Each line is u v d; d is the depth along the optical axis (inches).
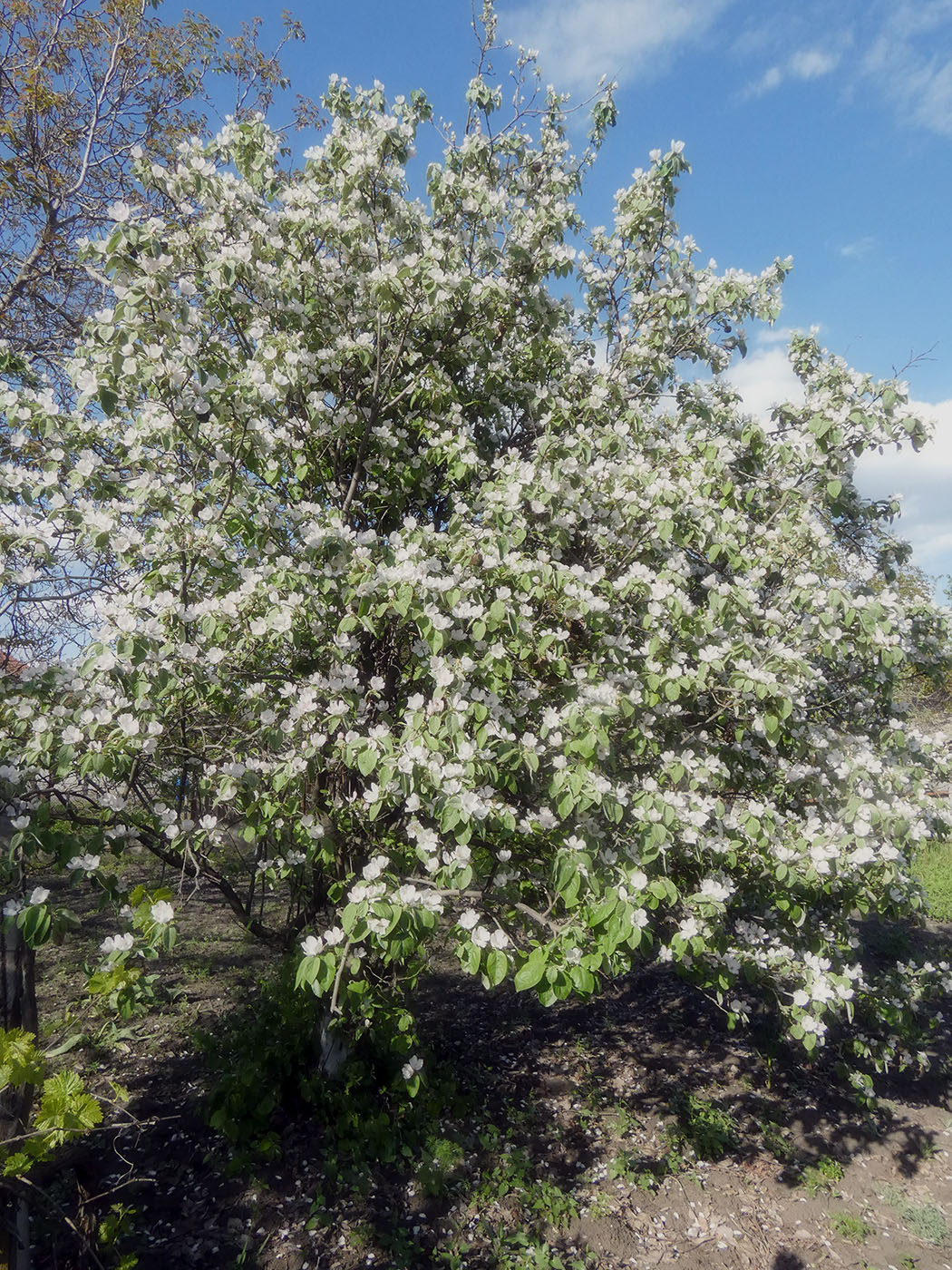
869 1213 167.5
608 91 200.7
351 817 147.6
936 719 351.9
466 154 190.7
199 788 139.6
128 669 104.3
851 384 165.5
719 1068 221.1
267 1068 170.7
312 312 159.8
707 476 159.6
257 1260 134.9
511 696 135.3
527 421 194.2
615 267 201.6
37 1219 130.6
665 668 139.3
